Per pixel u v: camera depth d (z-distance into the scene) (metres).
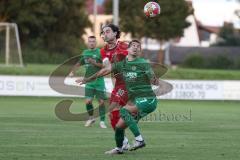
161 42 133.25
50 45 137.00
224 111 58.53
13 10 133.38
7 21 134.38
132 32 120.75
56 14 137.38
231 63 129.88
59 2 135.12
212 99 72.38
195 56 131.50
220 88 72.50
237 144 33.12
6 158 26.89
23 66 93.69
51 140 33.56
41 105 60.81
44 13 134.38
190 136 36.78
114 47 31.53
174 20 119.88
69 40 137.38
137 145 28.44
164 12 118.31
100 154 28.53
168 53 152.00
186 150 30.41
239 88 72.62
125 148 29.44
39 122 43.72
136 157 27.75
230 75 85.81
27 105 60.47
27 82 70.19
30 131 37.84
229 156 28.52
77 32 143.38
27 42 135.38
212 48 151.00
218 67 129.38
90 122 41.69
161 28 120.62
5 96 70.00
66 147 30.81
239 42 171.12
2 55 97.94
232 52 148.88
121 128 28.25
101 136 35.88
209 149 30.92
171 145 32.31
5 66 91.56
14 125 41.28
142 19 118.25
